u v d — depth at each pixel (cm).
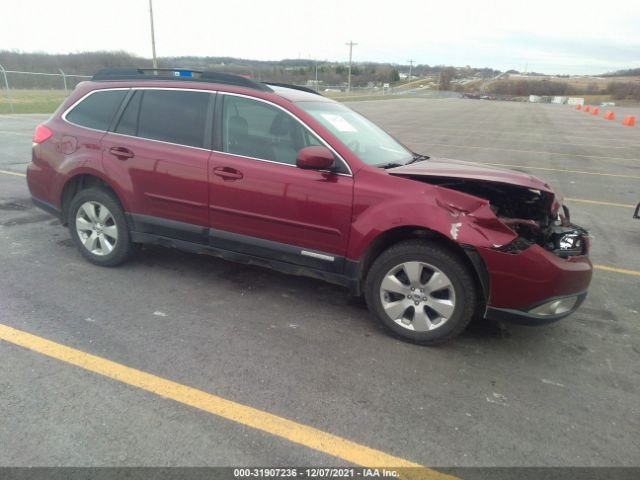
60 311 372
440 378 313
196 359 319
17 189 745
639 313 425
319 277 378
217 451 241
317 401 283
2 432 245
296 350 337
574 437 265
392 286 351
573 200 866
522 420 277
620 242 628
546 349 358
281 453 243
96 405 269
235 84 404
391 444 253
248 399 281
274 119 381
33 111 2255
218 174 388
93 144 439
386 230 340
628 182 1066
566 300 329
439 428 267
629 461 250
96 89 454
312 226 364
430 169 376
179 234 420
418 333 348
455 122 2739
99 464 229
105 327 353
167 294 413
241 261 404
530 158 1381
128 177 423
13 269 445
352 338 358
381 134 468
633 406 295
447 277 331
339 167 357
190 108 410
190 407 272
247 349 335
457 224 322
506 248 317
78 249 472
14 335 334
